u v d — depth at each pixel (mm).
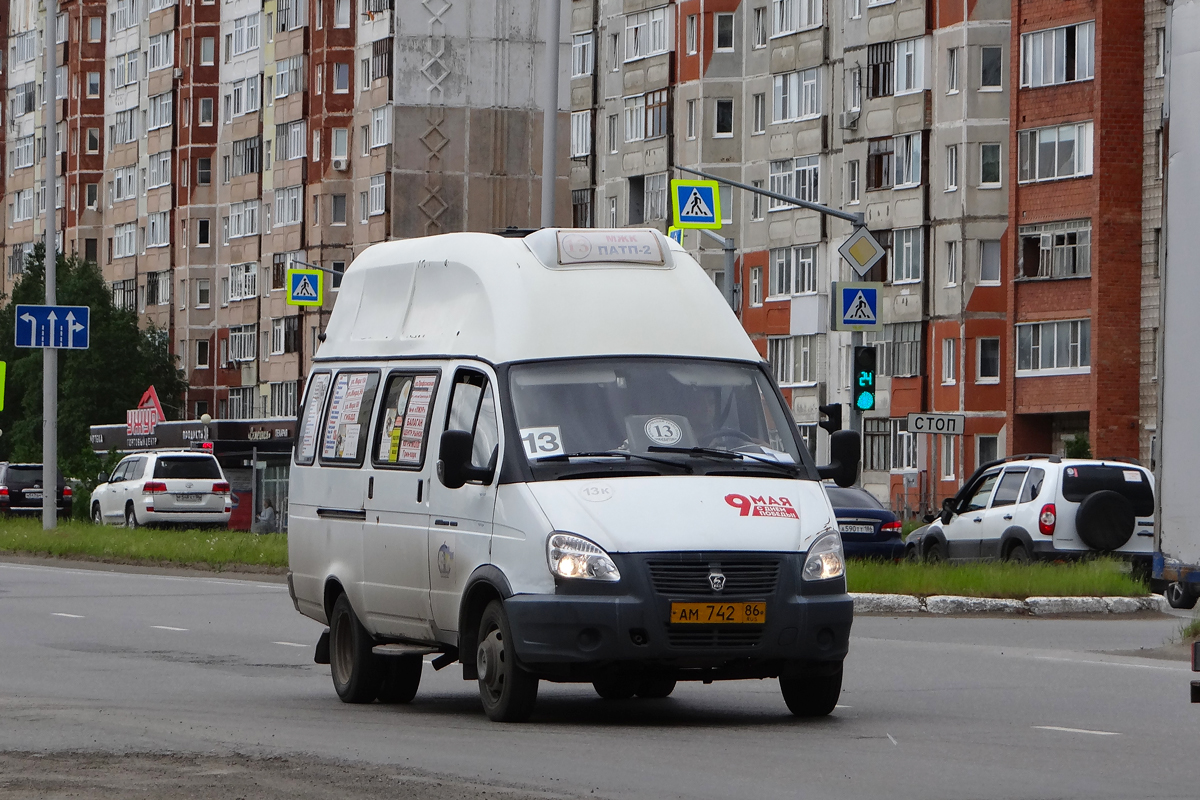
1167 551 27062
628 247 33938
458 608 32312
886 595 60875
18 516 146250
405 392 34875
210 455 127750
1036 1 159375
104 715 31953
